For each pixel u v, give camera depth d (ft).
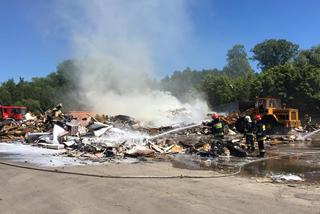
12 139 70.95
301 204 23.34
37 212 21.49
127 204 23.04
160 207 22.38
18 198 24.54
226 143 51.52
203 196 25.09
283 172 36.99
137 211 21.58
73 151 50.34
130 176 31.96
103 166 37.83
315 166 41.19
